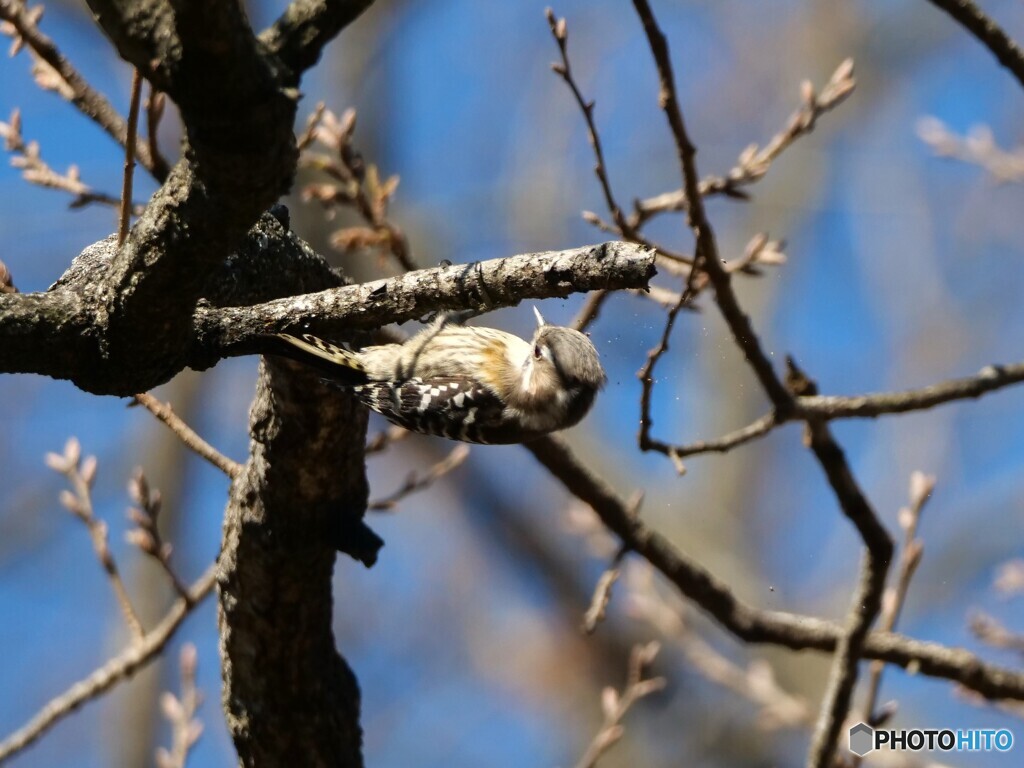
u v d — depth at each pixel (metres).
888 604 7.39
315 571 5.53
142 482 6.64
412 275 4.41
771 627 7.23
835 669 6.44
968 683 6.75
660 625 9.48
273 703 5.77
